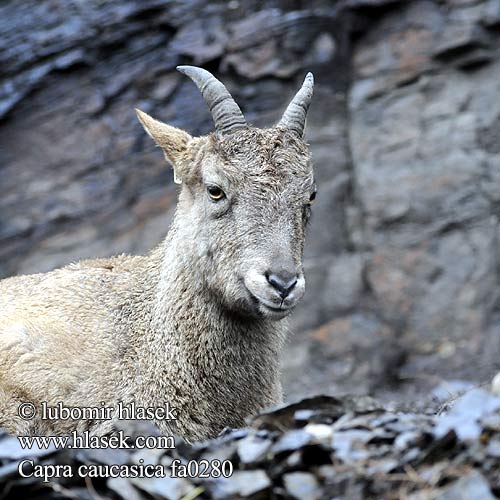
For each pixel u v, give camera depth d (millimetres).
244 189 27875
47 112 63594
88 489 21938
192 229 29031
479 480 19750
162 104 62812
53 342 29375
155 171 62156
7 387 29047
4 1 64812
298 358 56344
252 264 27312
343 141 61500
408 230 59094
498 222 58219
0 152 63250
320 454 21938
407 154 59969
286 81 62156
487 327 56469
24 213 62000
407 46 61344
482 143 59375
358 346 56625
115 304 30297
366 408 25016
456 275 57781
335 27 62500
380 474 20734
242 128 28906
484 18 60094
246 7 63906
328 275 58750
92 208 61688
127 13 63750
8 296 31609
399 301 57812
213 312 28891
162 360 28938
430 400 35125
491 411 22156
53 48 63750
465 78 60500
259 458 22094
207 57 62500
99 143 62906
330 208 60344
